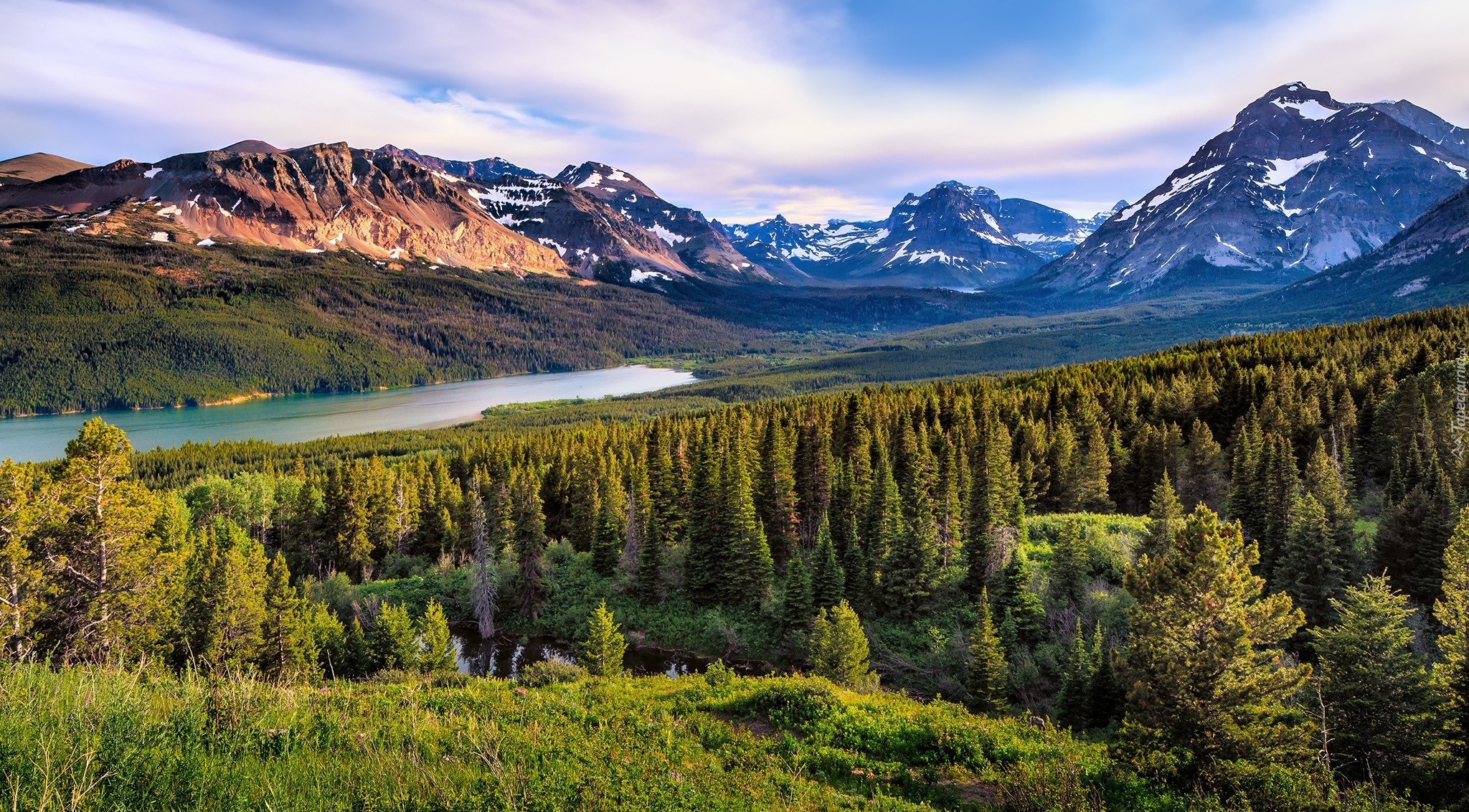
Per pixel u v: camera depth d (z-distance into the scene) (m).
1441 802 23.69
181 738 11.22
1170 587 20.92
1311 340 128.62
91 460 33.34
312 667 42.50
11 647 27.84
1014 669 44.38
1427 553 45.66
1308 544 45.69
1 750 9.34
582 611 67.50
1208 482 76.69
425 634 50.00
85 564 32.50
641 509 80.44
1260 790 16.78
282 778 10.62
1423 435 68.38
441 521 88.12
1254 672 20.11
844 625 42.59
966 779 17.77
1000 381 148.00
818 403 119.12
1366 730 26.25
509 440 123.50
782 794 14.95
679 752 16.77
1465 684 25.23
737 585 64.00
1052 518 72.25
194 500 93.50
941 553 61.97
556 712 19.77
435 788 10.95
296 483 96.81
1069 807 15.52
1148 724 19.91
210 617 40.41
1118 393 101.50
